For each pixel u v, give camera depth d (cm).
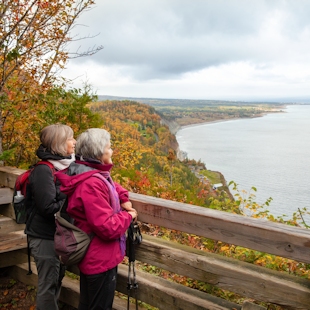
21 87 625
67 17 668
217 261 231
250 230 206
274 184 9694
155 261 258
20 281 360
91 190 208
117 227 209
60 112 677
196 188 877
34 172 243
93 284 218
